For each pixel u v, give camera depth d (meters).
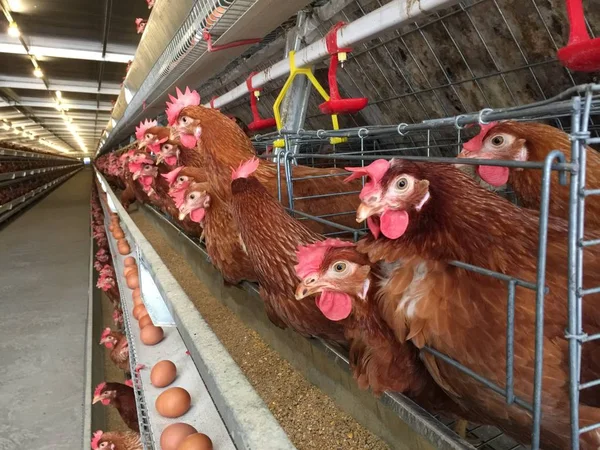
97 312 3.68
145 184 3.21
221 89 4.40
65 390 2.40
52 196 13.56
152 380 1.53
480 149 1.32
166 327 1.91
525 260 0.81
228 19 1.62
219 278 2.36
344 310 1.03
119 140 13.15
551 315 0.79
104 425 2.35
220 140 1.77
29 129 21.30
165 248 3.78
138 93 4.40
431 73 2.66
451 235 0.84
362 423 1.28
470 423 1.29
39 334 3.11
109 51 7.34
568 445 0.81
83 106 14.48
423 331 0.88
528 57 2.14
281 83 3.56
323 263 1.02
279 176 1.67
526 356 0.78
